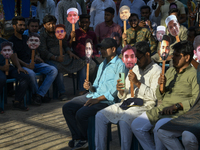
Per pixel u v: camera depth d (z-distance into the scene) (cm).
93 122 317
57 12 712
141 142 279
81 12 725
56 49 548
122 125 286
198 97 251
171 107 266
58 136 380
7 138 372
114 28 646
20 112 474
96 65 566
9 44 448
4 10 875
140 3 735
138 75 315
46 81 519
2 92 468
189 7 677
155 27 702
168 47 269
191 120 239
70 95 582
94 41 592
